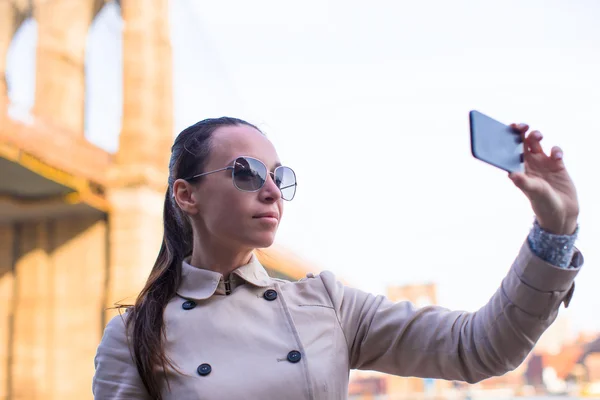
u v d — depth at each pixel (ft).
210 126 6.45
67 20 84.17
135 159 73.15
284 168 6.34
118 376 6.02
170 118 77.25
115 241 70.69
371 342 6.01
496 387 180.96
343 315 6.14
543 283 5.07
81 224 72.84
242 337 5.77
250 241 6.06
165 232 6.73
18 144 57.31
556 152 4.95
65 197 67.51
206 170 6.23
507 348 5.28
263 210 6.06
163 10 81.25
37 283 71.87
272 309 6.04
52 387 69.05
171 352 5.84
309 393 5.44
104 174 71.46
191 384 5.54
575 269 5.09
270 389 5.42
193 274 6.27
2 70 80.38
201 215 6.35
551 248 5.06
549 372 183.73
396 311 6.06
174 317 6.07
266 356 5.62
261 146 6.31
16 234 74.13
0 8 83.82
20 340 70.54
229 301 6.07
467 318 5.71
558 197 4.90
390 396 177.88
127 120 74.74
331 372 5.63
